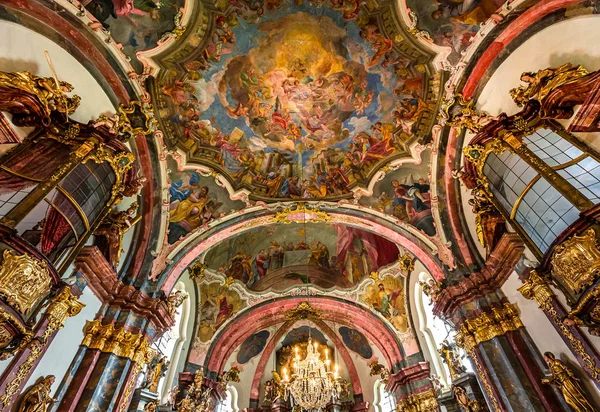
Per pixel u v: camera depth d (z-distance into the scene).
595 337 7.20
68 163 7.67
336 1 10.41
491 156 10.21
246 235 17.53
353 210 14.09
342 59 11.80
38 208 7.33
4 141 7.28
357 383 20.05
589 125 7.65
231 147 13.29
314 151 13.91
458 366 13.10
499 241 10.27
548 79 8.05
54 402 7.77
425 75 11.12
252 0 10.30
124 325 10.11
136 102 10.34
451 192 12.52
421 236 13.08
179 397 15.26
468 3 9.30
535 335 9.35
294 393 12.33
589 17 7.48
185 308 16.61
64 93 8.49
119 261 11.18
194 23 10.14
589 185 7.41
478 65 9.96
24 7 7.75
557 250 6.71
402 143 12.66
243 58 11.59
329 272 18.56
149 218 12.22
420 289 16.72
